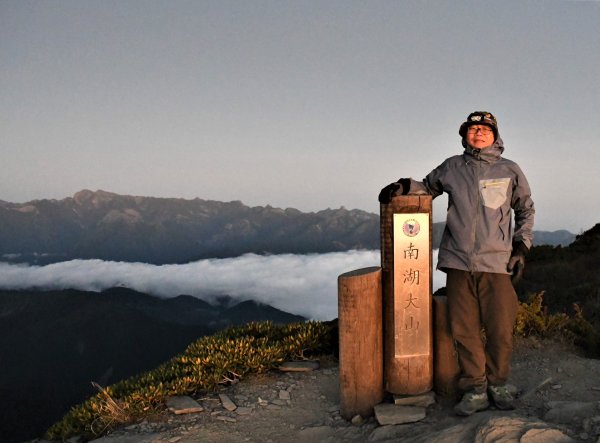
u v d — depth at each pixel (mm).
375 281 4449
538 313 5949
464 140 4195
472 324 4137
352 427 4418
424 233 4375
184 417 4859
